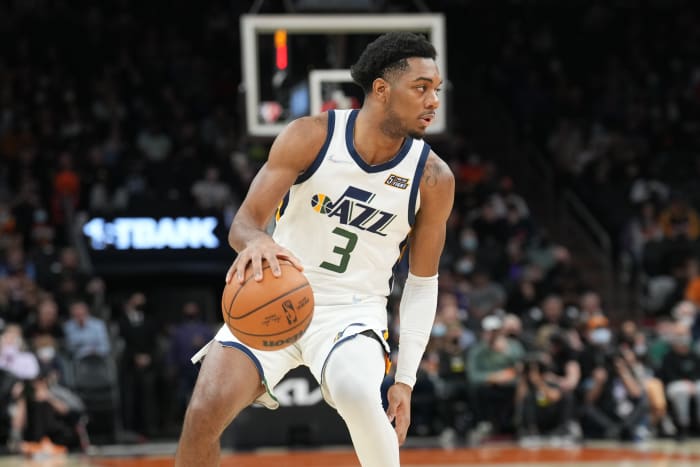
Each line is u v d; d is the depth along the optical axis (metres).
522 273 19.02
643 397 15.94
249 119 11.52
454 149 22.73
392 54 4.54
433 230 4.90
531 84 25.50
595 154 23.52
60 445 14.21
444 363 15.64
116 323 16.56
